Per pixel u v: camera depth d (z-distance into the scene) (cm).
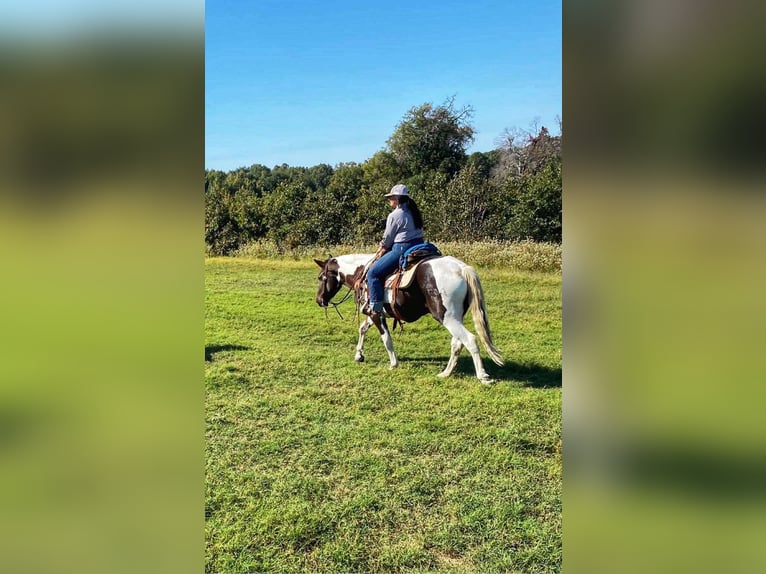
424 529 268
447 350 609
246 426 395
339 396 458
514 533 262
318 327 709
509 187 1255
